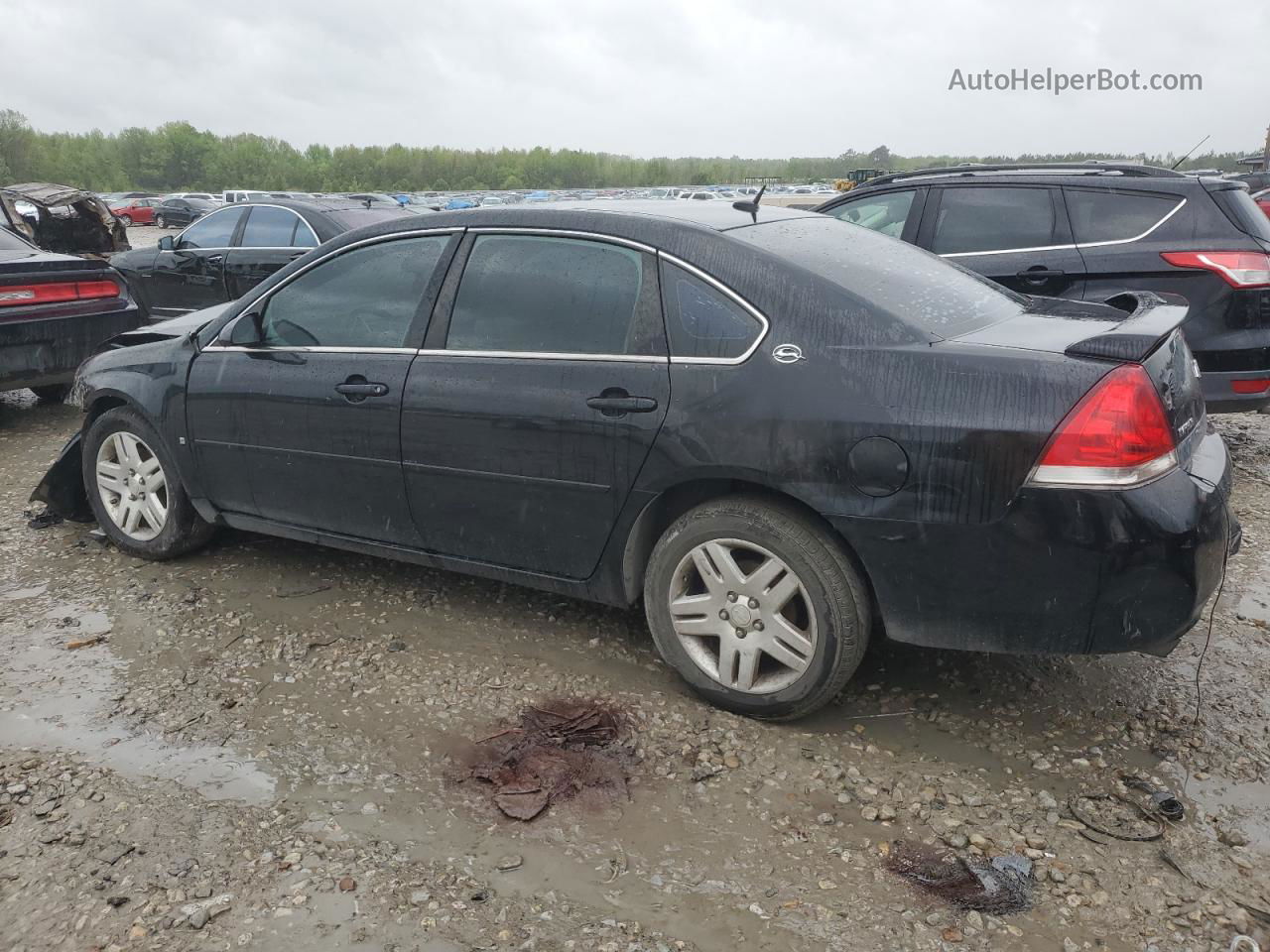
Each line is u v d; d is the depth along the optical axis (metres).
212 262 9.17
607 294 3.20
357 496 3.71
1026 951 2.20
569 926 2.27
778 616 3.00
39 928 2.25
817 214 3.93
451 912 2.31
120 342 4.59
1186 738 3.02
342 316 3.72
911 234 6.25
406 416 3.48
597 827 2.62
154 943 2.21
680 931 2.26
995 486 2.63
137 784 2.79
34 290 6.61
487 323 3.40
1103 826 2.61
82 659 3.55
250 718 3.15
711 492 3.13
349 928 2.25
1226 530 2.76
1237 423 7.09
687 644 3.20
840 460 2.77
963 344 2.82
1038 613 2.70
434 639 3.70
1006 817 2.66
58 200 17.47
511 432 3.27
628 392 3.07
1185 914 2.30
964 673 3.42
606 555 3.25
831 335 2.87
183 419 4.09
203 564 4.42
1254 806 2.69
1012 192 5.96
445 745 3.01
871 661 3.51
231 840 2.55
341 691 3.32
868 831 2.61
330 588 4.16
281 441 3.83
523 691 3.32
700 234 3.13
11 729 3.09
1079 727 3.09
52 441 6.79
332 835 2.57
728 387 2.93
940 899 2.36
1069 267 5.67
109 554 4.55
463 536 3.52
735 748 2.98
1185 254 5.35
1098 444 2.55
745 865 2.48
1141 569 2.58
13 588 4.18
